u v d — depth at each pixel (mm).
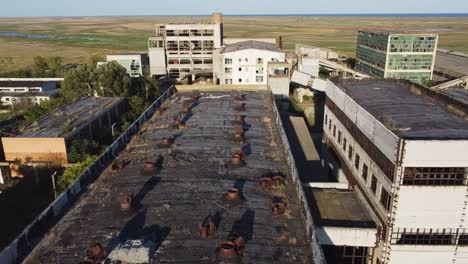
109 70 92812
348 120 45875
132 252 22250
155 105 55219
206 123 47312
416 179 31281
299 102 101750
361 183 40438
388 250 33406
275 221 25984
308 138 69125
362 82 58438
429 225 32562
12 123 86438
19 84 111375
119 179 31938
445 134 32688
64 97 92125
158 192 29641
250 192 29781
